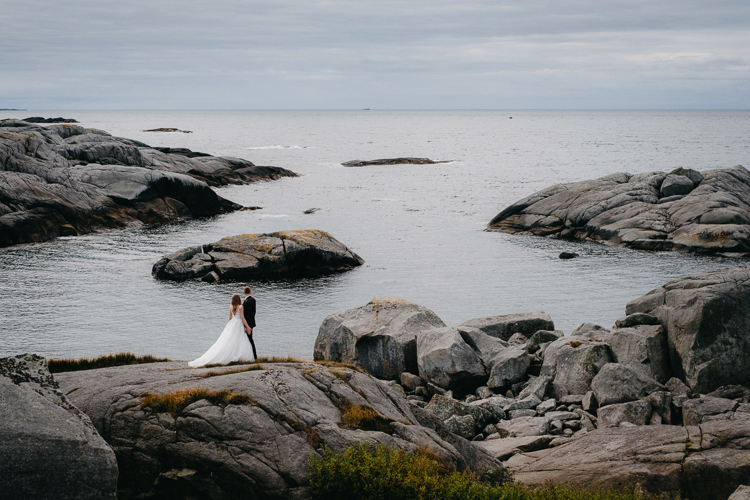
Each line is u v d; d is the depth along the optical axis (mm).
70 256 53062
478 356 22359
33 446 8711
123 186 71125
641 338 20156
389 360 24469
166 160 97375
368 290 43625
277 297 42125
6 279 44812
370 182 107562
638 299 22875
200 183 75625
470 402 20781
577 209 63125
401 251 56062
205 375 12977
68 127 101188
